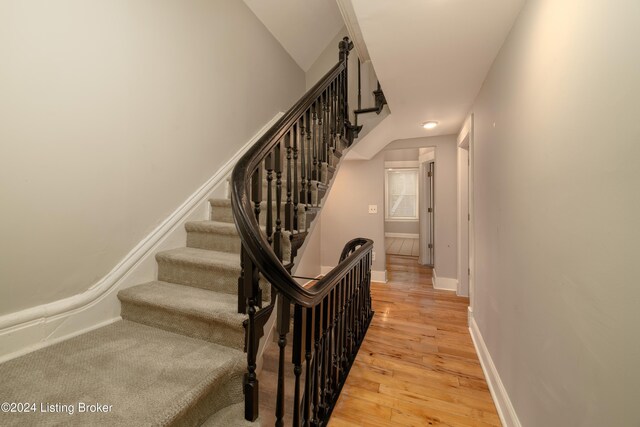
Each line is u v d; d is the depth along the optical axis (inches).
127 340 53.0
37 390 38.6
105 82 60.1
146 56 68.9
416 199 320.8
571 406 35.6
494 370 68.8
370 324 108.4
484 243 83.0
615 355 27.5
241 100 103.8
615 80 27.7
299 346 43.4
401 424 59.6
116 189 63.0
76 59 54.8
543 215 43.9
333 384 66.0
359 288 91.5
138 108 67.3
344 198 173.3
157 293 61.3
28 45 47.8
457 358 84.7
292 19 122.5
